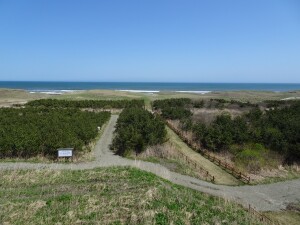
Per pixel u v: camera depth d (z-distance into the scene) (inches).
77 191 709.9
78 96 3457.2
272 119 1534.2
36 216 569.0
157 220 572.4
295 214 721.6
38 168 883.4
